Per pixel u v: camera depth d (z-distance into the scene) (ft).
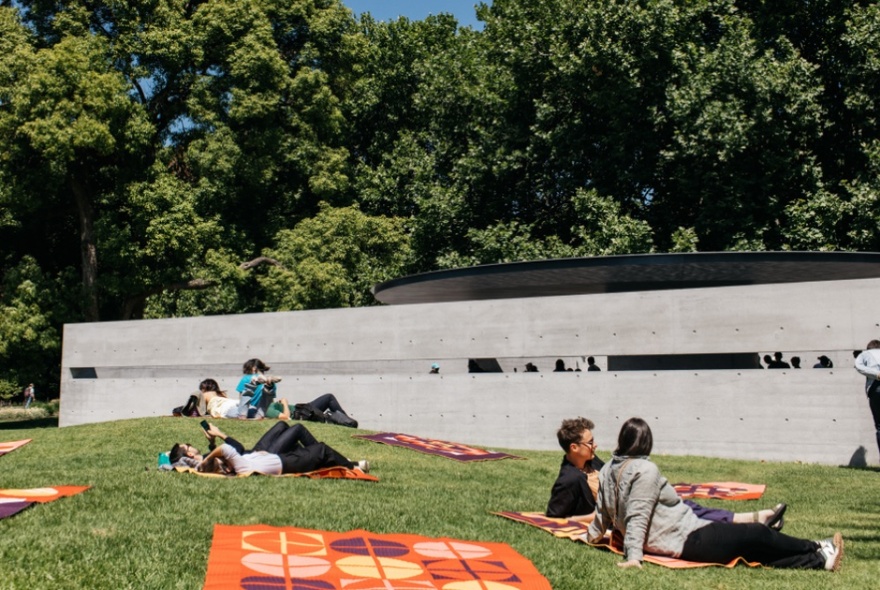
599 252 91.15
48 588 16.72
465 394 59.57
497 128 106.22
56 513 23.57
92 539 20.59
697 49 94.73
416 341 62.59
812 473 44.98
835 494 38.04
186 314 121.08
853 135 95.55
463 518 26.81
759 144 89.92
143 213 100.42
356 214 114.32
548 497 34.81
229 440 32.83
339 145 127.13
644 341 55.77
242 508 25.55
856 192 88.43
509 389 58.44
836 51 93.81
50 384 116.78
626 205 98.17
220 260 105.29
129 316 107.14
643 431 22.85
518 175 106.32
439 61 120.26
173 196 101.19
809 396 51.11
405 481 36.09
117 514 23.76
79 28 102.37
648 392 54.90
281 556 19.69
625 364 63.52
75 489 27.12
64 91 93.40
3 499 25.30
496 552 21.62
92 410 72.23
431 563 19.94
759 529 22.00
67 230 115.24
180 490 27.81
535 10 101.60
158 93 112.27
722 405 53.06
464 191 106.63
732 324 53.62
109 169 104.88
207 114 108.58
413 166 119.03
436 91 114.62
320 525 23.86
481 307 60.70
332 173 118.62
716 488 38.65
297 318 66.90
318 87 117.70
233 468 32.55
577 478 27.89
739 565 21.91
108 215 100.83
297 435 34.32
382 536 22.53
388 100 133.18
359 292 116.06
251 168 110.73
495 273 59.26
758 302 53.11
